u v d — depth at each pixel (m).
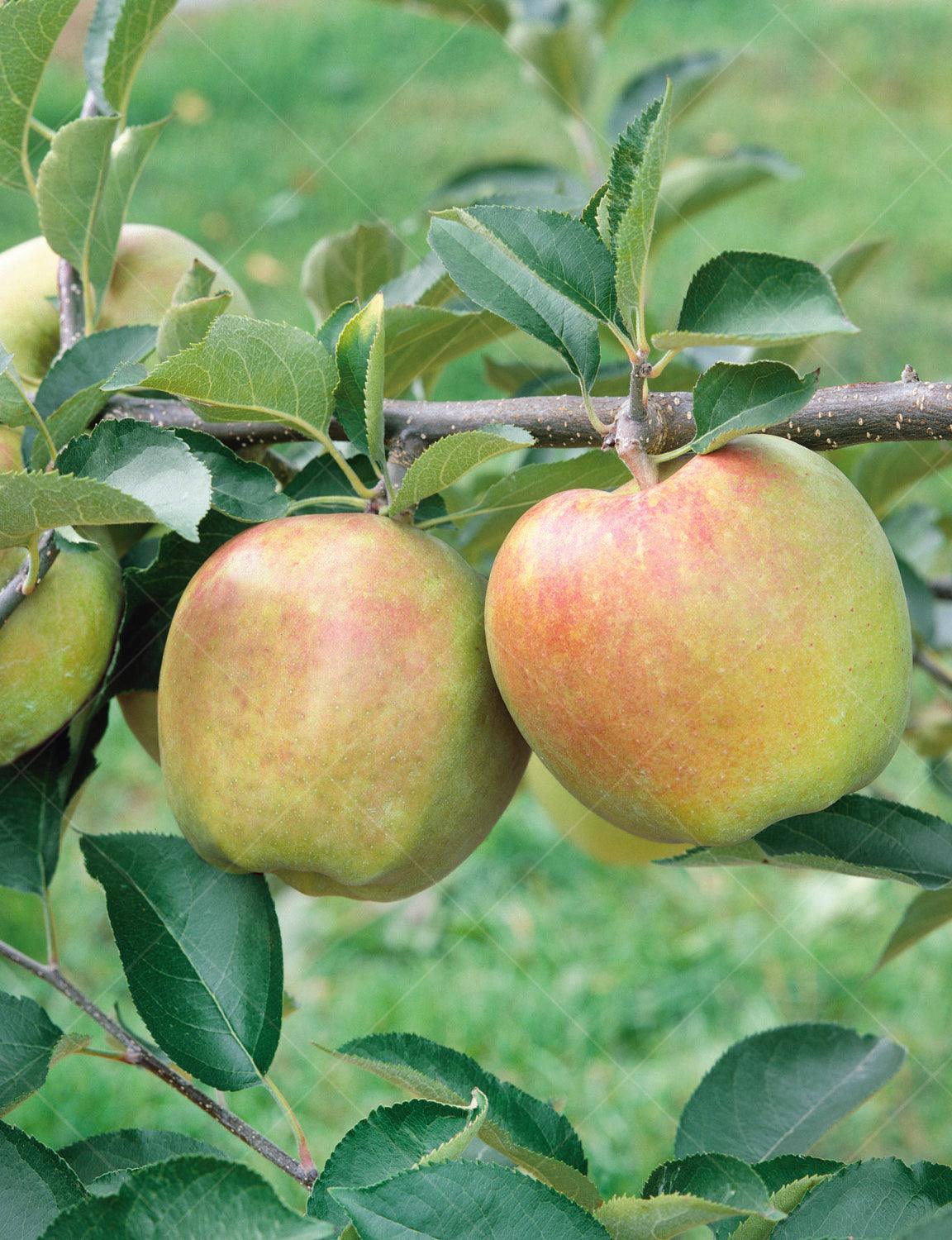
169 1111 1.16
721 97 2.67
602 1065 1.24
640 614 0.63
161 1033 0.66
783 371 0.63
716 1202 0.60
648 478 0.64
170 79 3.12
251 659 0.65
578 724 0.64
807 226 2.22
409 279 0.74
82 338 0.69
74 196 0.70
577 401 0.67
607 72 2.72
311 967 1.34
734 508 0.63
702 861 0.66
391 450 0.68
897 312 1.90
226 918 0.68
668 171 0.89
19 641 0.68
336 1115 1.16
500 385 0.82
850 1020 1.26
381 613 0.66
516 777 0.69
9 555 0.68
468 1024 1.28
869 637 0.64
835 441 0.65
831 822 0.67
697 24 3.02
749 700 0.63
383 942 1.38
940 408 0.64
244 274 2.20
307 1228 0.59
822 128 2.49
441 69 3.13
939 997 1.27
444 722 0.66
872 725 0.64
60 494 0.62
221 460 0.68
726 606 0.63
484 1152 0.68
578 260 0.65
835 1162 0.63
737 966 1.26
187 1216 0.59
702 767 0.64
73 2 0.68
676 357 0.75
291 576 0.66
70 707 0.69
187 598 0.67
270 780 0.65
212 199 2.51
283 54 3.25
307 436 0.70
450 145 2.63
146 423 0.64
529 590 0.64
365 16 3.45
